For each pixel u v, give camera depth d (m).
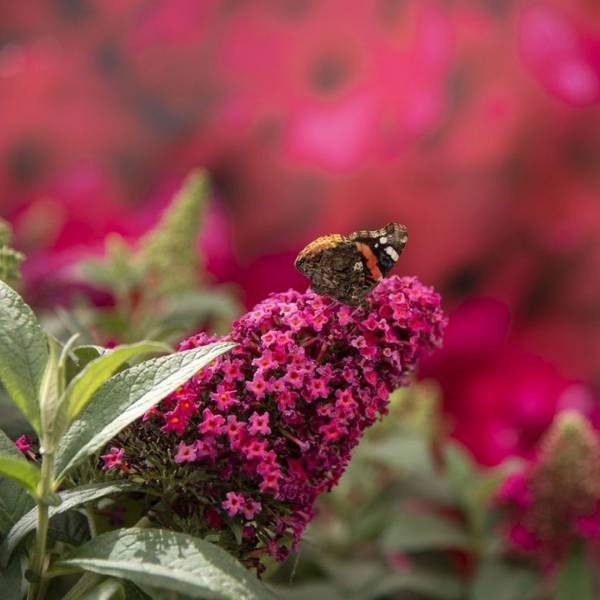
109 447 0.62
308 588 0.88
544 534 0.89
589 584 0.88
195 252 0.93
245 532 0.62
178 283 0.91
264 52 1.69
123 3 1.72
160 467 0.61
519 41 1.64
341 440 0.61
